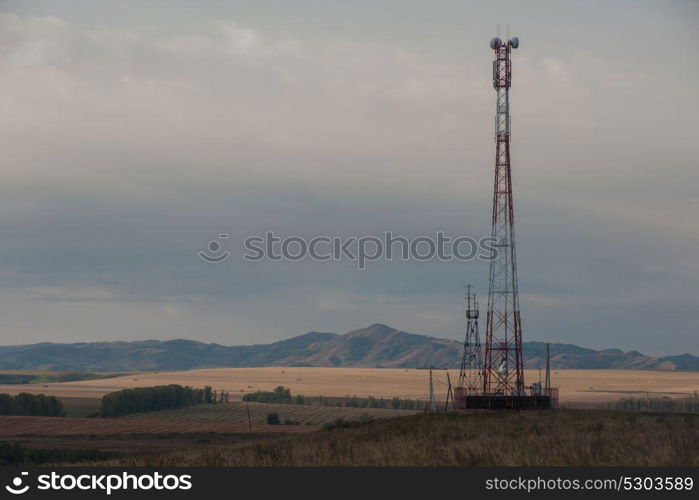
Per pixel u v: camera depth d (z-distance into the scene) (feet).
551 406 525.75
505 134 549.13
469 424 347.36
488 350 540.11
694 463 181.57
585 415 365.40
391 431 344.90
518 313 538.88
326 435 358.23
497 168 549.54
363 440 307.99
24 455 586.86
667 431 249.75
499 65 550.36
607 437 235.20
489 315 542.57
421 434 314.96
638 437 231.30
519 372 536.42
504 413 408.46
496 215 546.67
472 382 555.28
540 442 229.25
